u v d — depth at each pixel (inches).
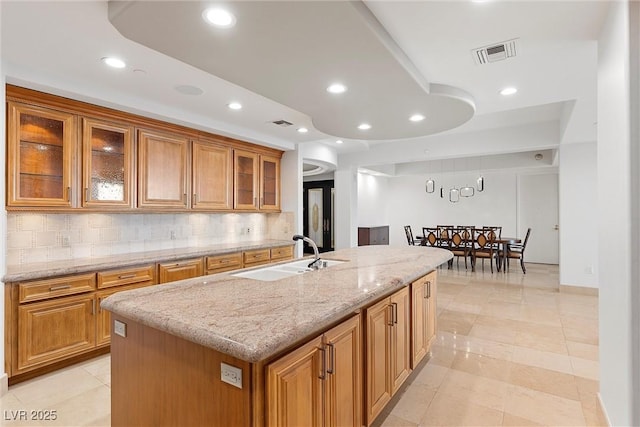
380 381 79.9
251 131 175.9
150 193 139.6
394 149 257.3
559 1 69.2
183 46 74.0
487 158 330.0
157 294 69.4
